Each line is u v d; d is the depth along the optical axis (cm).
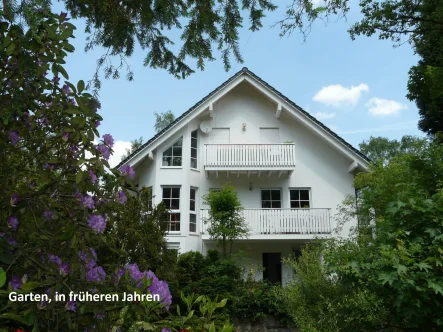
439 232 409
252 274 1566
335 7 634
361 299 478
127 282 262
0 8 283
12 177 272
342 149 1802
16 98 265
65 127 270
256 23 499
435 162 558
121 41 482
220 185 1855
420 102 1353
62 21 286
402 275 385
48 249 242
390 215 462
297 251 1786
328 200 1839
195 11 481
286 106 1855
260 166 1788
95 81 493
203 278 1373
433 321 406
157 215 1099
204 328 308
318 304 674
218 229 1545
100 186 277
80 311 232
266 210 1733
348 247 506
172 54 526
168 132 1803
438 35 1027
